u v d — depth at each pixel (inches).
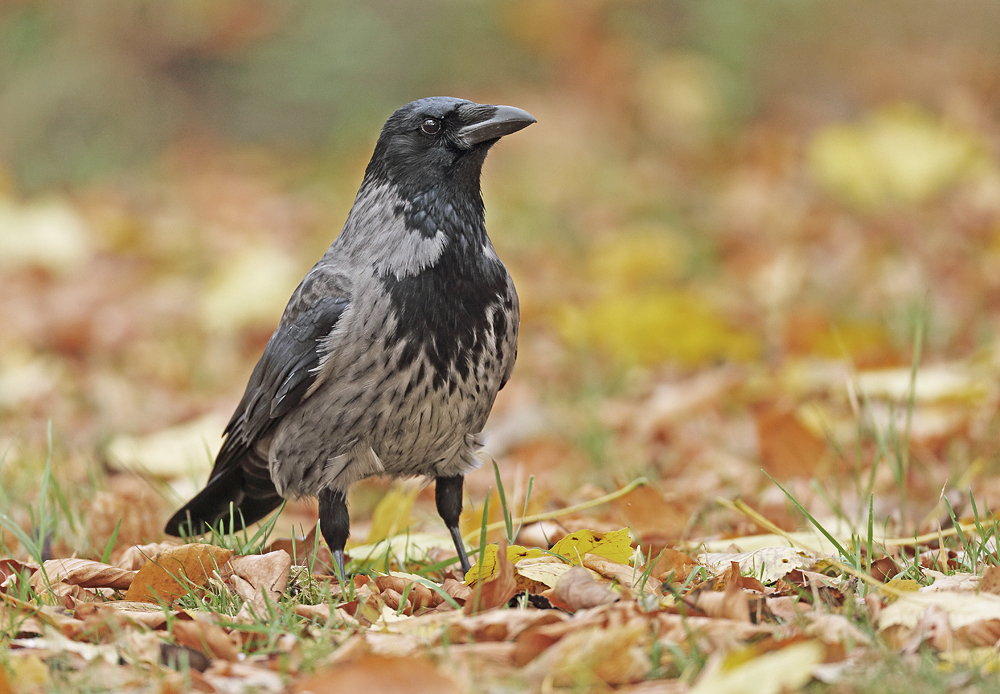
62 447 443.8
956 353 480.4
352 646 203.5
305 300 283.7
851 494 351.9
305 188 912.3
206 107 1020.5
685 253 660.7
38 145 960.9
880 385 402.6
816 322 494.3
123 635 212.7
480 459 297.1
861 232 662.5
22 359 570.9
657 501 318.7
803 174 807.7
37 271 698.8
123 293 679.1
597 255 657.0
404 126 283.0
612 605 210.4
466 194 283.7
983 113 868.6
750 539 292.7
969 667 191.2
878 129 749.3
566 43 1016.2
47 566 260.1
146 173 955.3
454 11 1035.9
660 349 520.7
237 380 557.9
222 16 1023.6
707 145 885.2
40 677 198.5
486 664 198.4
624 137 935.0
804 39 999.6
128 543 323.3
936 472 359.6
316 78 1009.5
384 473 290.2
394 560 303.6
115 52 1011.3
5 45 985.5
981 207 671.1
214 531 295.3
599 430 420.5
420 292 273.4
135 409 511.8
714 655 194.4
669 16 1032.2
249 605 232.5
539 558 252.8
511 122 282.2
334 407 277.9
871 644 201.2
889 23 1006.4
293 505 401.7
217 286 616.7
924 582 245.3
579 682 188.5
